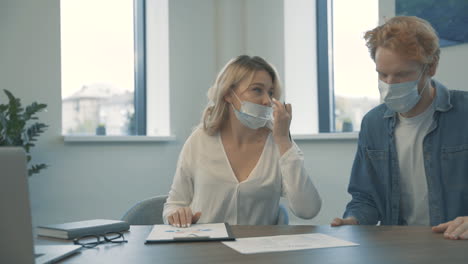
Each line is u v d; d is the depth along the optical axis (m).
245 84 1.93
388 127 1.88
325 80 4.08
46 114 3.38
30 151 3.31
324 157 3.72
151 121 4.12
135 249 1.22
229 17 4.07
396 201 1.84
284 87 3.96
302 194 1.80
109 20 4.05
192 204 1.97
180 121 3.98
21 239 0.92
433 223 1.76
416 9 3.20
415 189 1.82
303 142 3.81
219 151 1.97
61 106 3.45
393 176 1.84
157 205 2.08
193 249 1.20
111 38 4.06
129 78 4.16
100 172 3.58
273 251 1.16
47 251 1.17
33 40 3.34
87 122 3.91
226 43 4.07
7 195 0.91
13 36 3.27
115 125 4.08
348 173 3.62
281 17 3.96
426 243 1.22
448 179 1.75
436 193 1.75
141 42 4.18
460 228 1.29
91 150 3.55
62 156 3.43
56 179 3.41
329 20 4.09
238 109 1.94
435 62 1.67
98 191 3.57
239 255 1.12
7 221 0.92
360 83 3.96
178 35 3.97
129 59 4.16
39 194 3.33
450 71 3.11
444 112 1.77
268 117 1.95
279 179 1.93
